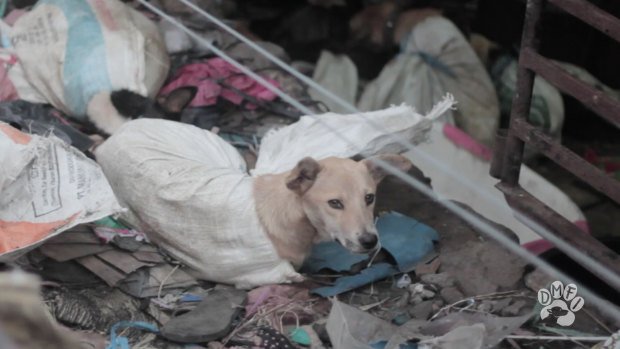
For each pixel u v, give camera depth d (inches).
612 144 170.1
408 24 162.7
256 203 117.2
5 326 85.0
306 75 163.0
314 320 116.6
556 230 123.5
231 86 143.2
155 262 118.3
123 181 120.6
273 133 131.0
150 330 114.0
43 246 116.3
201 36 151.6
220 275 118.3
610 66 175.2
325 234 115.9
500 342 114.1
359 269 122.0
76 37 136.2
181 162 120.1
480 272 121.6
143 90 135.6
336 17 173.0
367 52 166.1
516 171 127.9
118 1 140.5
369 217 113.9
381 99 159.0
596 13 116.9
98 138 133.7
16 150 115.2
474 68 160.6
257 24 180.9
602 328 115.8
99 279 116.6
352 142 126.4
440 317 117.0
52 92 135.9
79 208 114.7
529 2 121.6
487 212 143.4
